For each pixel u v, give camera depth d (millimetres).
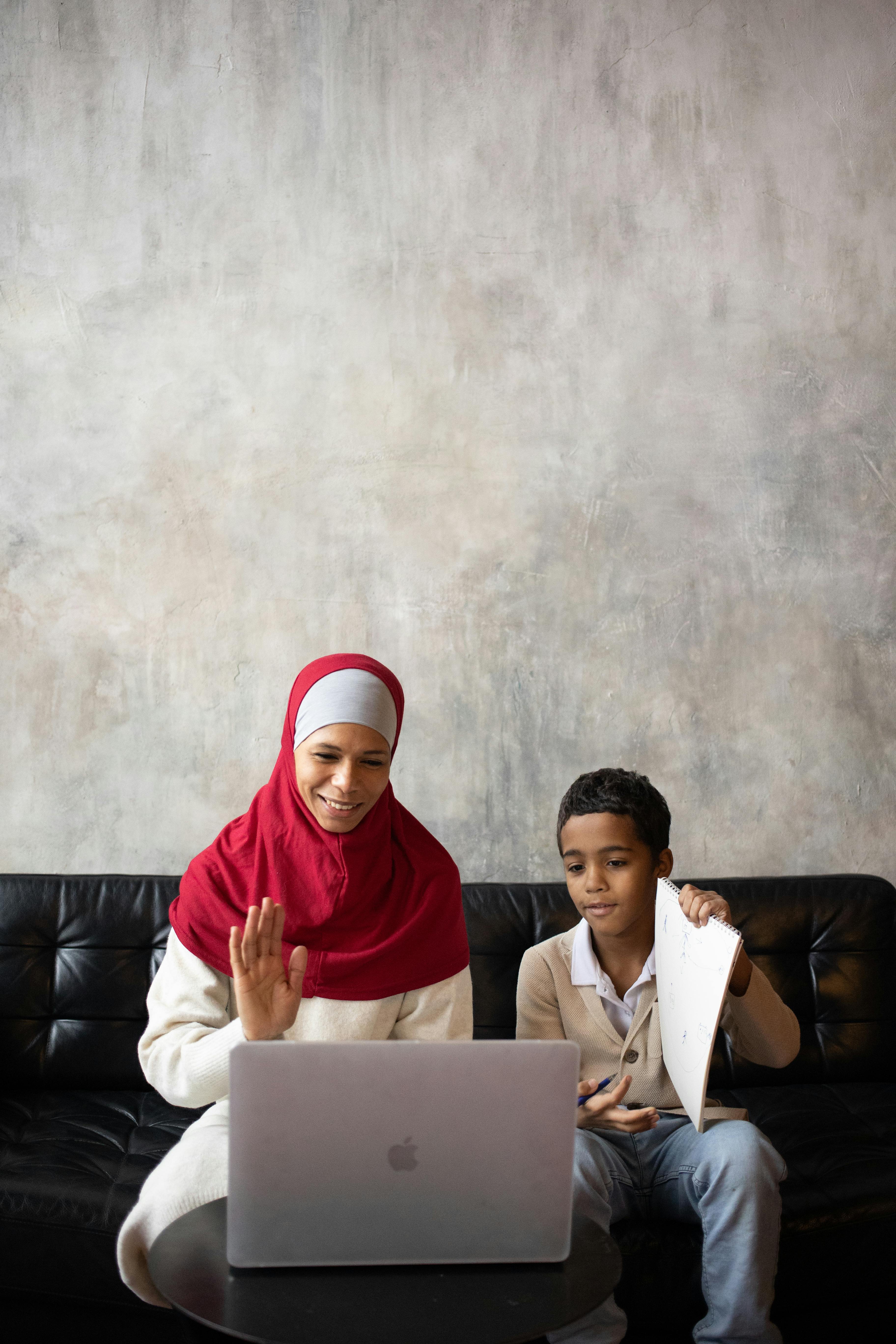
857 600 2740
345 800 1687
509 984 2326
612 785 1815
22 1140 1960
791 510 2736
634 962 1867
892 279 2750
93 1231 1715
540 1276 1133
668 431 2713
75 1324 1762
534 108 2709
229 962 1715
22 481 2623
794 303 2752
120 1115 2117
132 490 2631
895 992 2373
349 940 1766
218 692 2627
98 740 2611
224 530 2637
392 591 2656
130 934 2316
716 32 2748
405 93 2689
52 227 2648
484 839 2654
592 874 1802
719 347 2730
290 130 2674
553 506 2686
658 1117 1441
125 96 2664
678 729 2691
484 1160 1120
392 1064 1091
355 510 2654
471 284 2688
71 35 2660
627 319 2713
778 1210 1531
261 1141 1088
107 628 2619
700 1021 1415
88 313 2645
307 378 2658
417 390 2672
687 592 2705
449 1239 1135
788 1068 2305
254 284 2660
